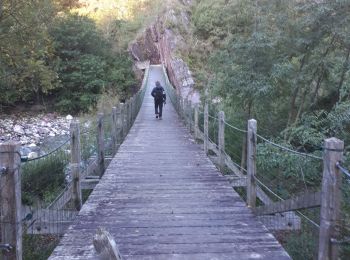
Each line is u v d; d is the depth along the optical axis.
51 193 7.34
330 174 3.05
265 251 4.19
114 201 6.18
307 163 7.84
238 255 4.08
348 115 7.91
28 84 22.77
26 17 16.08
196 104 13.73
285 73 9.52
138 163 9.24
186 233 4.75
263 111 11.55
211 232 4.78
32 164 7.66
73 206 5.89
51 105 29.91
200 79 28.44
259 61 9.95
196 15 38.16
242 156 10.43
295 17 10.27
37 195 7.11
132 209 5.76
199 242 4.45
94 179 7.59
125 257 4.02
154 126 16.56
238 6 12.35
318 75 10.41
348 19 8.91
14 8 15.48
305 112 9.88
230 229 4.89
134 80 34.78
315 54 10.07
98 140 8.18
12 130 23.06
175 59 33.22
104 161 8.48
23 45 16.92
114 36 41.12
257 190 6.72
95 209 5.76
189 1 42.78
